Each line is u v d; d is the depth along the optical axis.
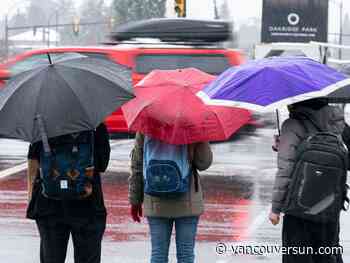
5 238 18.03
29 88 11.04
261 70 11.77
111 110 11.07
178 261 12.93
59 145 11.32
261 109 11.52
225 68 33.34
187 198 12.70
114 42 36.66
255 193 24.36
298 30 92.25
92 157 11.51
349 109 58.34
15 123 10.92
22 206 21.59
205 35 36.31
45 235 11.93
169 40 36.53
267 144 36.38
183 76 12.73
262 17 92.56
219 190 24.81
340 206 11.80
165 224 12.83
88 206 11.79
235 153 33.56
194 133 12.17
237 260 16.34
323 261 12.32
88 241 11.88
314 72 11.93
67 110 10.90
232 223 19.94
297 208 11.69
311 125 12.05
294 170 11.77
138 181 13.03
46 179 11.39
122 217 20.39
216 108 12.24
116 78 11.43
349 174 27.39
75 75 11.15
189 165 12.62
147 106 12.18
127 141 37.53
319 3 91.94
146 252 16.91
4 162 30.50
